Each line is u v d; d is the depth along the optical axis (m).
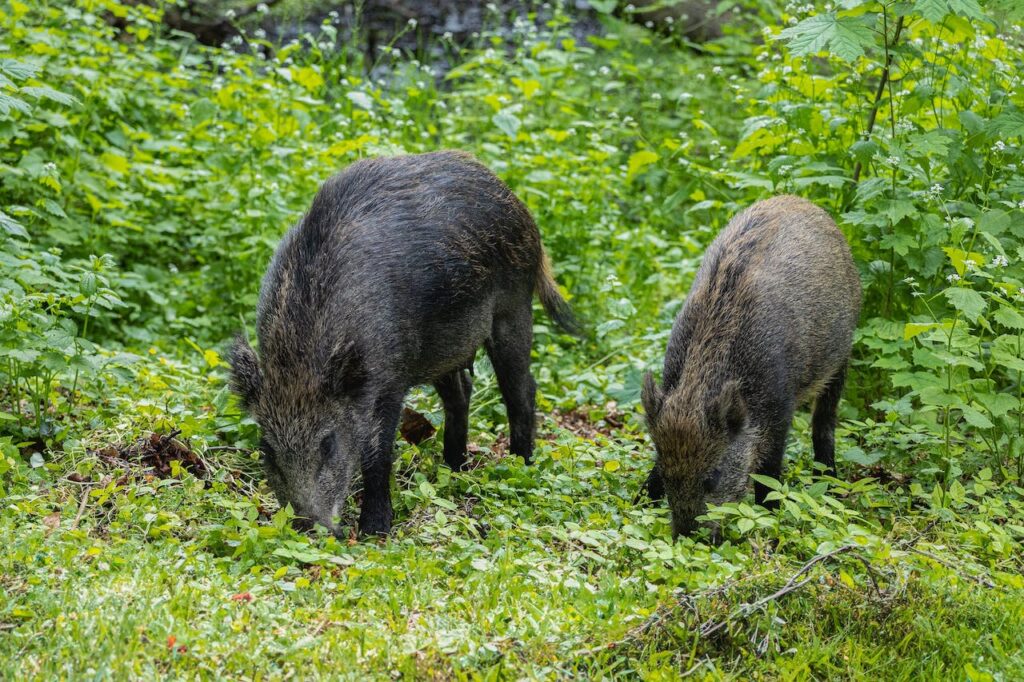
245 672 7.07
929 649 7.95
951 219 11.45
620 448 11.84
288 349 9.32
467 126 19.66
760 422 10.26
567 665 7.43
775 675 7.56
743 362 10.15
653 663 7.44
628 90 21.20
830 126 12.81
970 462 11.42
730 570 8.46
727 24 22.81
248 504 9.48
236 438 11.42
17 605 7.43
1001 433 11.30
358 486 10.77
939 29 12.13
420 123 18.19
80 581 7.83
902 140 12.41
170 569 8.17
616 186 18.05
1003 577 8.50
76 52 16.72
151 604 7.59
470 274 10.50
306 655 7.27
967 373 11.23
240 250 14.93
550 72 19.20
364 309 9.59
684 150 14.83
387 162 10.54
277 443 9.28
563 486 10.73
